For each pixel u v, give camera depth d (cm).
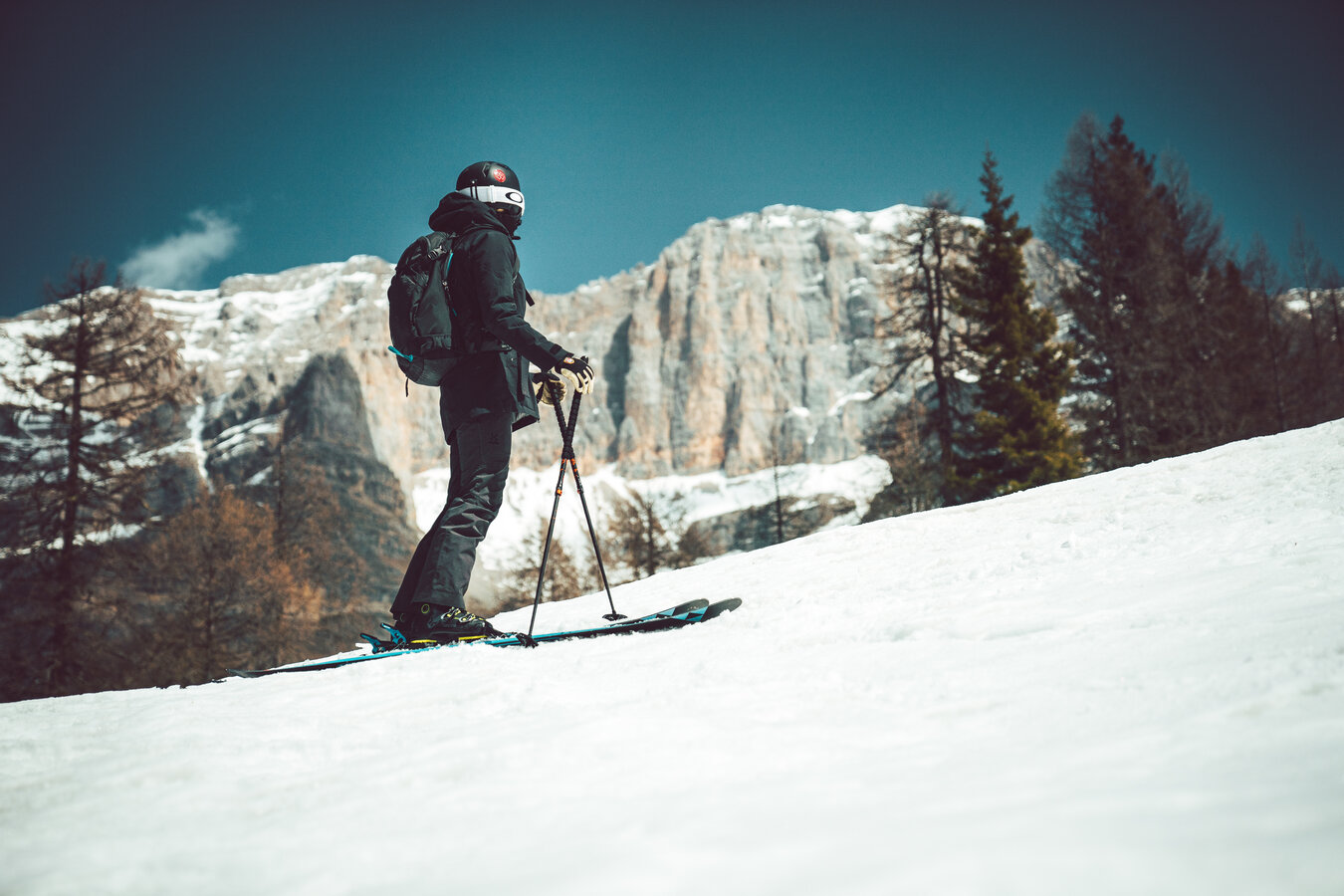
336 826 122
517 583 3541
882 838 88
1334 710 120
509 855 101
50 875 108
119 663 2334
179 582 2550
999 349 2838
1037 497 621
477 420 393
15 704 301
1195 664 164
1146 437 2666
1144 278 2761
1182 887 67
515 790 130
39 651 2214
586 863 93
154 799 145
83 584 2280
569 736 159
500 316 379
